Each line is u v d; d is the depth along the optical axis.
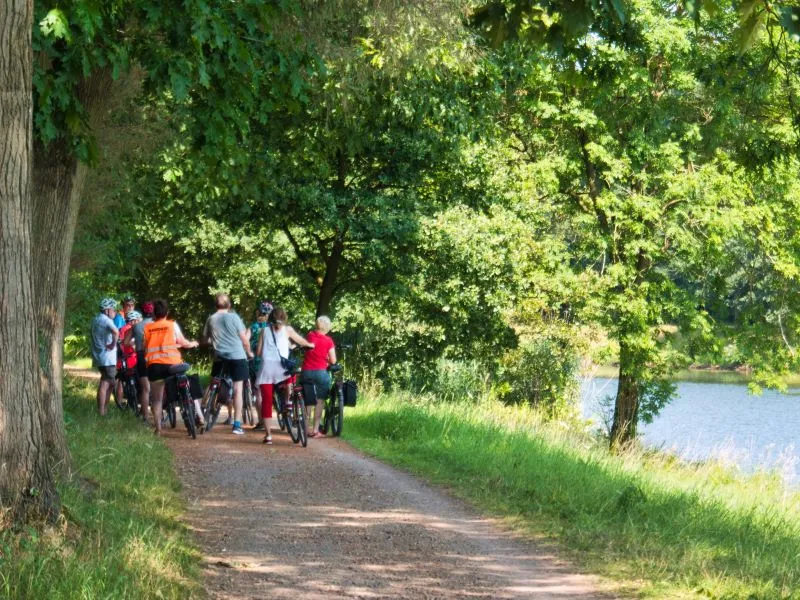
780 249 31.94
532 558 9.07
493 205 32.09
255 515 10.44
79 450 12.27
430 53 16.53
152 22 10.85
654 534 10.09
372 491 12.20
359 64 16.08
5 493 7.39
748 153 16.02
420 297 31.19
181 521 9.80
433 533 9.92
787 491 17.08
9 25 7.23
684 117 31.19
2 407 7.42
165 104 17.03
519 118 31.22
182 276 38.38
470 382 34.12
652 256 30.31
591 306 30.53
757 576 8.49
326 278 30.66
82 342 43.97
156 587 6.89
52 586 6.25
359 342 34.53
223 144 12.87
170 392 16.67
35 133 10.59
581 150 32.31
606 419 34.03
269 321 17.25
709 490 15.05
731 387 58.84
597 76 12.02
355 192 28.45
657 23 28.12
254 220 28.28
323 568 8.35
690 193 29.69
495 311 31.88
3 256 7.40
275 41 12.74
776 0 8.09
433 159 28.66
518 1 8.45
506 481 12.84
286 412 17.11
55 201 10.68
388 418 18.98
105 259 23.83
